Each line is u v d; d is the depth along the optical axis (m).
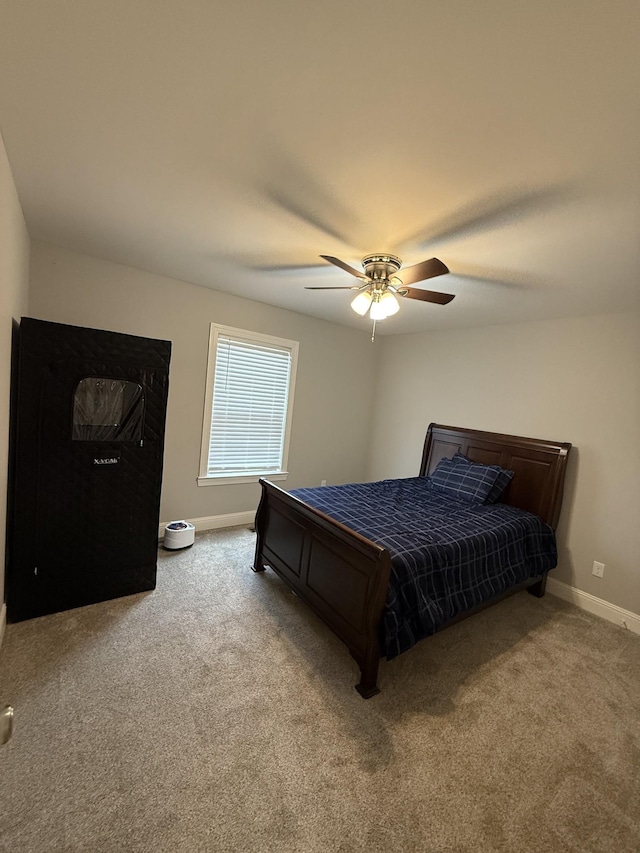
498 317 3.43
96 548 2.41
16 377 2.18
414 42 0.92
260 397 4.01
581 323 3.13
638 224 1.65
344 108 1.15
